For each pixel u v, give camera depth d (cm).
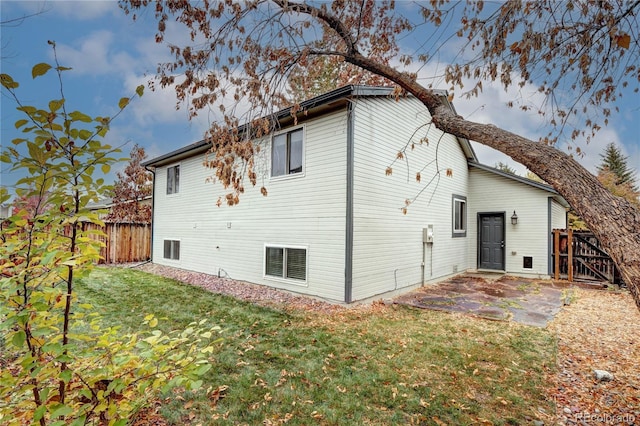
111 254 1234
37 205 152
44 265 140
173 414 271
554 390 325
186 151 1018
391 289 746
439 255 962
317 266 684
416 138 857
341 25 463
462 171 1123
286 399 297
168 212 1191
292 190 742
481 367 370
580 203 267
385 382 332
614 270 870
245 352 398
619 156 2352
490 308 629
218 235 952
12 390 160
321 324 511
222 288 785
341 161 650
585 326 520
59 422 136
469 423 270
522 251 1066
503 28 416
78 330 434
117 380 156
